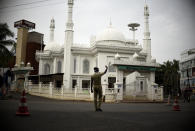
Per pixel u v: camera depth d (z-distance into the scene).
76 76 36.72
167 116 8.51
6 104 13.37
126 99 27.05
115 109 12.10
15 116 7.46
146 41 41.47
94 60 37.81
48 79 38.94
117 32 39.94
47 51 45.09
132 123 6.49
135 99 27.45
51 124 6.02
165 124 6.33
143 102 25.20
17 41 50.75
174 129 5.50
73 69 37.25
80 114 8.70
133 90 28.22
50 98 27.69
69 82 35.56
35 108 11.02
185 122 6.82
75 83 36.66
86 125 6.01
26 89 35.12
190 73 44.12
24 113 7.74
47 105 13.76
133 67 28.03
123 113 9.55
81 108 12.03
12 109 9.80
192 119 7.57
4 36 27.77
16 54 50.03
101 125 6.05
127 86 29.38
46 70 43.88
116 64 27.34
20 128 5.31
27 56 52.38
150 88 28.45
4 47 28.14
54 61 41.16
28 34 56.16
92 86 10.86
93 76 10.81
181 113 10.02
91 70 38.34
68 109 11.03
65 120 6.85
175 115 8.96
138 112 10.22
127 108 13.16
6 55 28.42
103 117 7.87
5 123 5.95
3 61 28.38
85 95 27.02
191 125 6.16
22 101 7.87
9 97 21.80
